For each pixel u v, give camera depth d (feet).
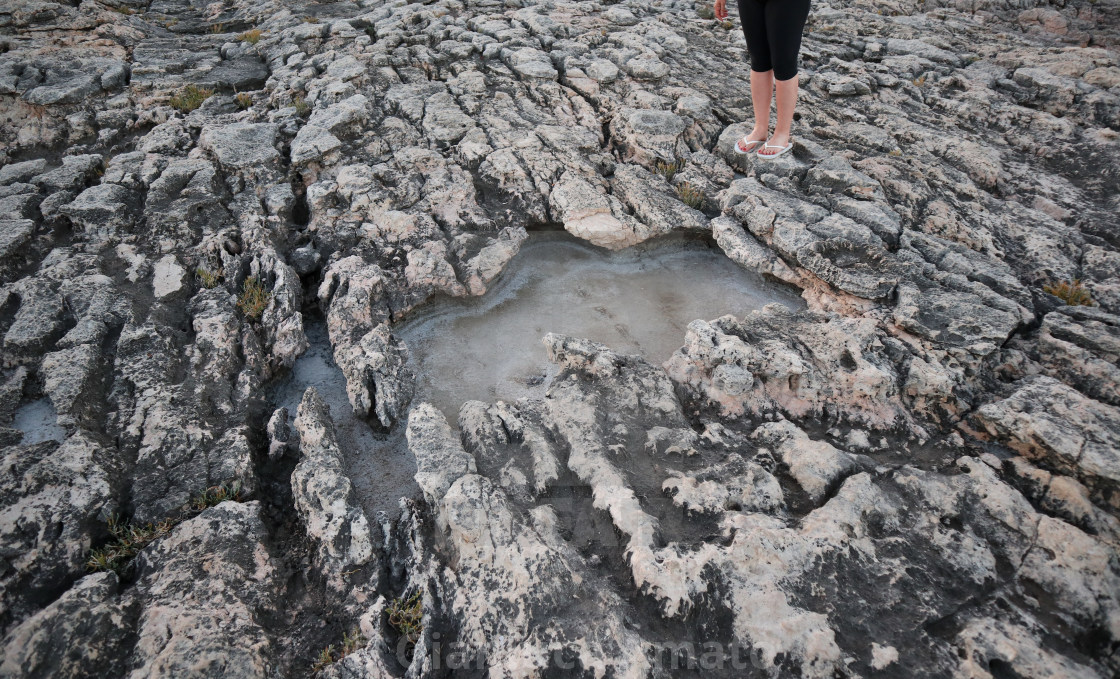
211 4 38.32
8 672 10.01
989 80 28.48
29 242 18.97
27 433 14.03
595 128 24.98
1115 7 39.99
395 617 11.46
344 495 13.00
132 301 17.07
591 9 34.45
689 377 15.75
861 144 24.03
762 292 19.49
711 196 21.58
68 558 11.90
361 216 20.39
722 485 13.06
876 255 18.20
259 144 22.57
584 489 13.33
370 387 15.65
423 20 32.55
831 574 11.60
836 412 15.02
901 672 10.38
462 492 12.53
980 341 15.67
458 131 23.93
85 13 30.94
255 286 17.98
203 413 14.69
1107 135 24.36
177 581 11.50
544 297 19.22
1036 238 19.57
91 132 24.94
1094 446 12.81
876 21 35.27
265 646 10.73
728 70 28.76
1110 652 10.69
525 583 11.37
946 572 11.76
